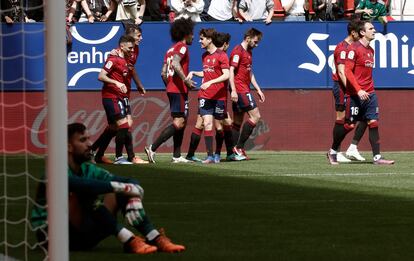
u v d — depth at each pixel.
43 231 22.97
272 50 59.56
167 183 41.50
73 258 23.23
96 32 59.09
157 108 59.31
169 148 59.44
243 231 28.06
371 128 50.88
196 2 61.38
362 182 41.56
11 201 34.75
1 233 27.72
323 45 59.66
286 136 59.69
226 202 34.91
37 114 55.09
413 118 59.91
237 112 53.59
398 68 59.91
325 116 59.75
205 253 24.20
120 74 50.69
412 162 52.06
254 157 55.59
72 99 59.09
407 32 59.91
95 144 51.31
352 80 49.59
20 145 54.88
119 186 23.34
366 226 29.06
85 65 59.09
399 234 27.47
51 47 19.72
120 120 50.91
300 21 59.59
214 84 51.72
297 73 59.66
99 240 24.05
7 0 55.94
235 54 52.31
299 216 31.27
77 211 23.77
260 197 36.34
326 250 24.78
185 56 50.97
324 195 36.88
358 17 58.41
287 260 23.41
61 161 19.77
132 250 23.88
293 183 41.22
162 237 24.25
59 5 19.70
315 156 56.19
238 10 60.91
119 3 61.03
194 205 34.16
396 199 35.59
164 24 59.22
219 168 48.53
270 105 59.66
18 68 55.47
